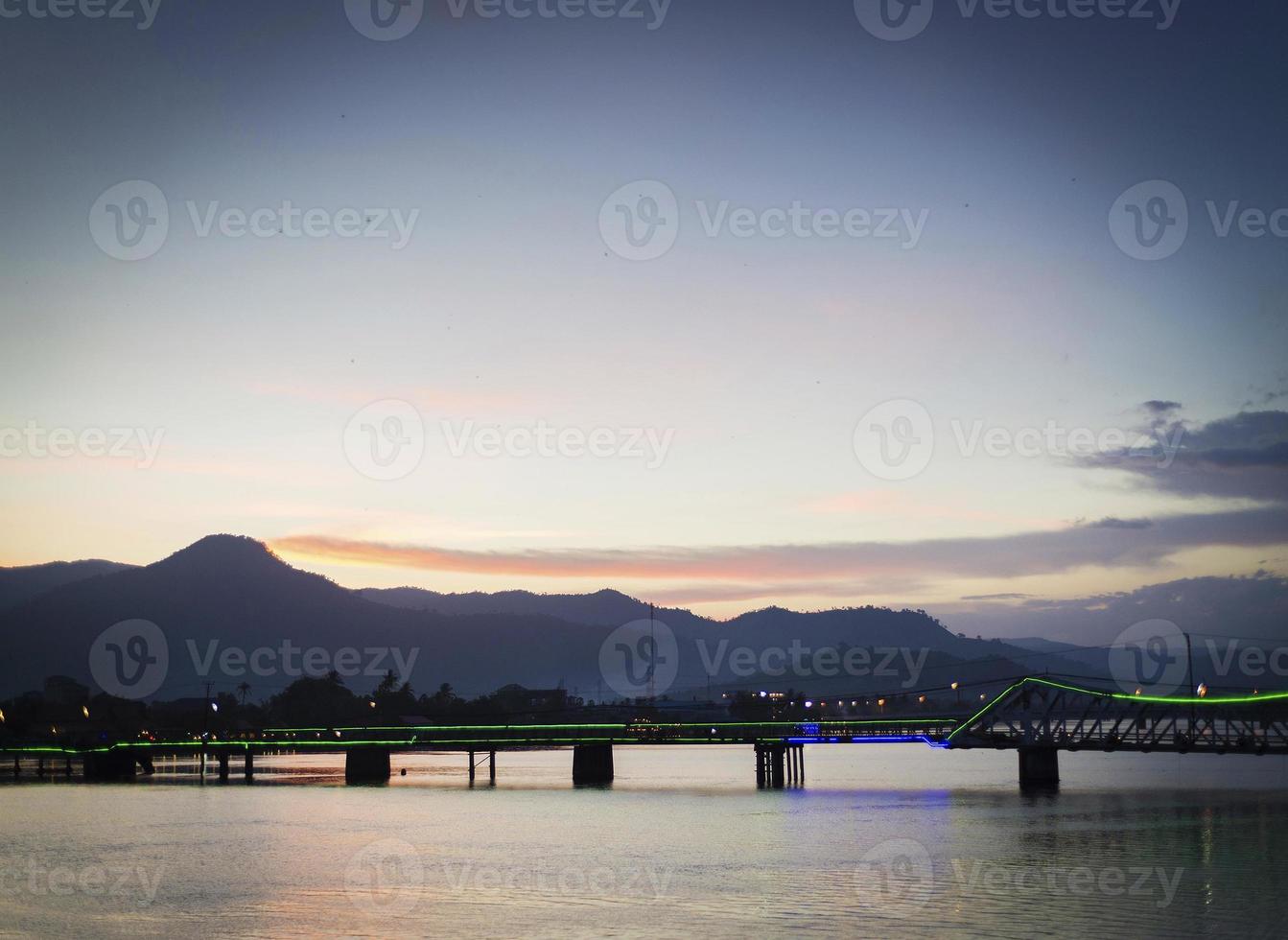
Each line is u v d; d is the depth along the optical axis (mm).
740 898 90188
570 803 179625
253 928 81875
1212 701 166375
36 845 129250
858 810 160250
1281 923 78562
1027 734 178500
